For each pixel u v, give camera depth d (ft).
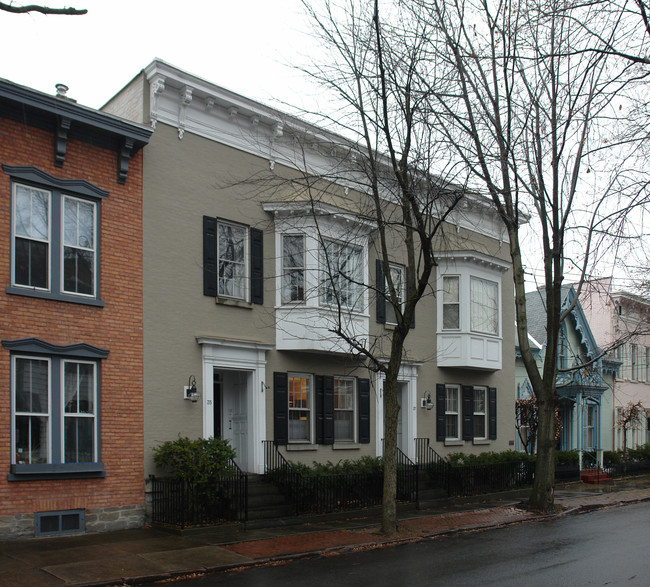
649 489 84.89
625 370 123.24
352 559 38.88
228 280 55.72
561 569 35.73
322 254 57.31
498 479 71.92
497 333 78.64
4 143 43.14
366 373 65.72
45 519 42.52
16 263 43.19
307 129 55.26
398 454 67.87
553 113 55.77
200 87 52.80
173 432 49.67
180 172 52.47
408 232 48.73
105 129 47.01
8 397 41.63
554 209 57.82
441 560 38.37
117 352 47.21
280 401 57.67
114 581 32.12
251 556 38.34
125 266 48.34
